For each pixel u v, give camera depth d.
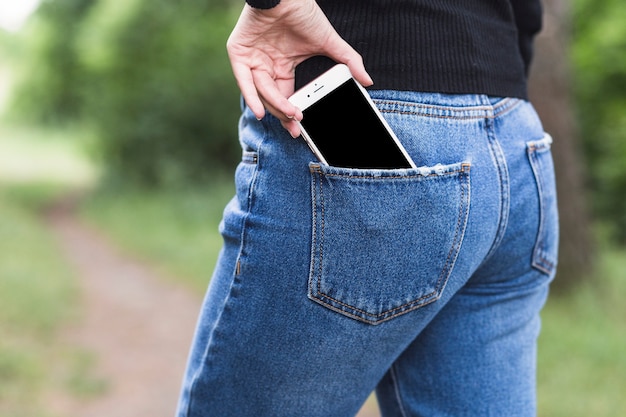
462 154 1.05
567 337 4.50
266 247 1.05
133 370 4.76
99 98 17.88
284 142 1.05
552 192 1.21
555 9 5.22
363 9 1.05
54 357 4.89
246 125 1.15
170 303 6.79
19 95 36.53
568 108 5.38
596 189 9.58
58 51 30.97
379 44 1.04
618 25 9.31
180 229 11.73
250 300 1.07
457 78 1.06
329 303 1.04
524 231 1.16
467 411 1.23
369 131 1.03
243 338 1.08
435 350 1.24
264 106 1.07
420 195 1.01
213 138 16.73
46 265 8.30
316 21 1.03
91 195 17.44
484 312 1.22
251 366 1.08
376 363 1.12
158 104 16.52
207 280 7.49
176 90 16.34
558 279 5.43
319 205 1.02
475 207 1.05
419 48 1.04
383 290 1.04
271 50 1.07
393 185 1.00
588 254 5.48
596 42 9.56
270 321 1.06
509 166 1.11
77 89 30.34
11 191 18.22
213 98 16.41
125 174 17.33
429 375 1.25
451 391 1.23
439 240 1.04
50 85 32.81
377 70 1.04
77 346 5.20
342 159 1.03
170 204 14.62
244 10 1.05
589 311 5.10
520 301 1.24
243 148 1.14
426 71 1.04
